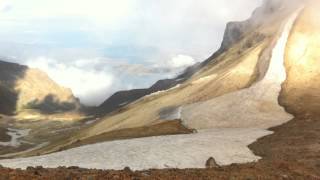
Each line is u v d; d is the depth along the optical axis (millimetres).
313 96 109938
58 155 56469
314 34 159500
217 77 178125
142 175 24797
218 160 51031
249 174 28906
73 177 22547
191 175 26516
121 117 191125
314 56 142875
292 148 55438
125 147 58375
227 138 65125
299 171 33312
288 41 159250
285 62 142500
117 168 46969
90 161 51562
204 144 59844
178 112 118625
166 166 48344
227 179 26516
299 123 82375
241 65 167750
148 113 165875
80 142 98688
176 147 57688
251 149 57438
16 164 51281
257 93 116375
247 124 95500
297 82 123125
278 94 115375
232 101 113500
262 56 164375
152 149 56312
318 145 55969
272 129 77812
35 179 21812
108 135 98562
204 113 108688
